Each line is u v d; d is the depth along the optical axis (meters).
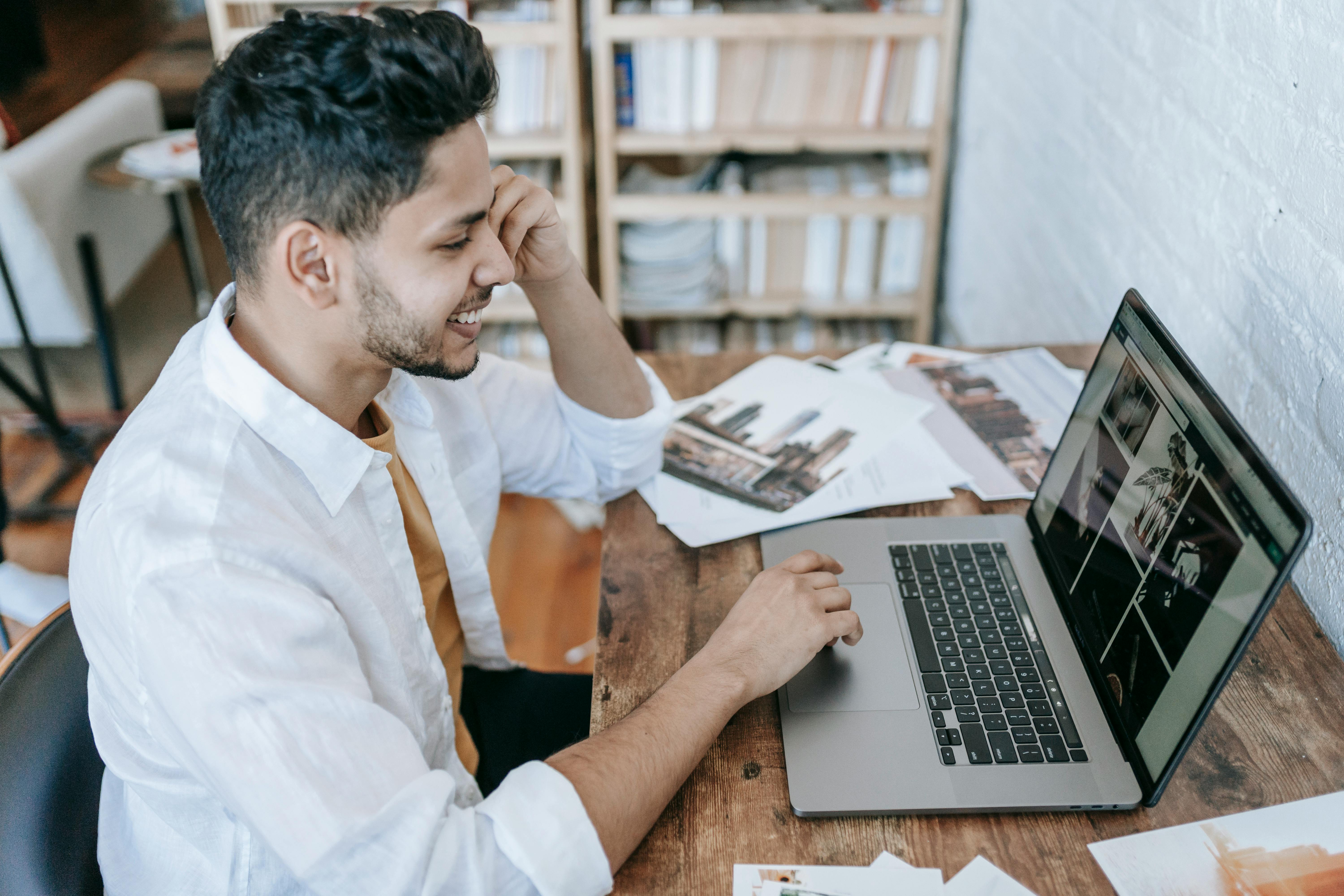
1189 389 0.75
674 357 1.35
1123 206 1.38
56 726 0.80
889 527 1.02
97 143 2.81
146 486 0.70
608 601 0.95
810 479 1.09
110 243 2.88
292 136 0.65
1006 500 1.06
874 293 2.51
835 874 0.69
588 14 2.43
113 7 4.98
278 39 0.66
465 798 0.96
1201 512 0.69
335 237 0.69
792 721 0.80
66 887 0.75
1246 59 1.05
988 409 1.20
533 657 1.96
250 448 0.75
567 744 1.12
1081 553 0.88
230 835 0.77
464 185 0.70
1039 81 1.73
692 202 2.35
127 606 0.66
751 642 0.82
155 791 0.77
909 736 0.78
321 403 0.80
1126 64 1.36
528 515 2.36
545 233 0.98
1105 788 0.73
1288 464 0.98
